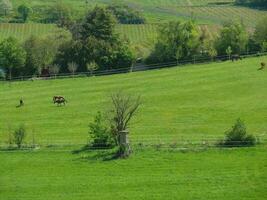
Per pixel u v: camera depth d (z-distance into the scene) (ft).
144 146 497.05
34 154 499.51
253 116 590.14
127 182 433.48
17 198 414.21
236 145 491.31
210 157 472.85
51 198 411.95
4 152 506.07
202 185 422.82
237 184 422.00
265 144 491.31
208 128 562.66
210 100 652.48
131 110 547.90
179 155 479.00
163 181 431.84
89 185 431.84
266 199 397.60
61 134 562.66
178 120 590.14
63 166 471.62
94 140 510.58
